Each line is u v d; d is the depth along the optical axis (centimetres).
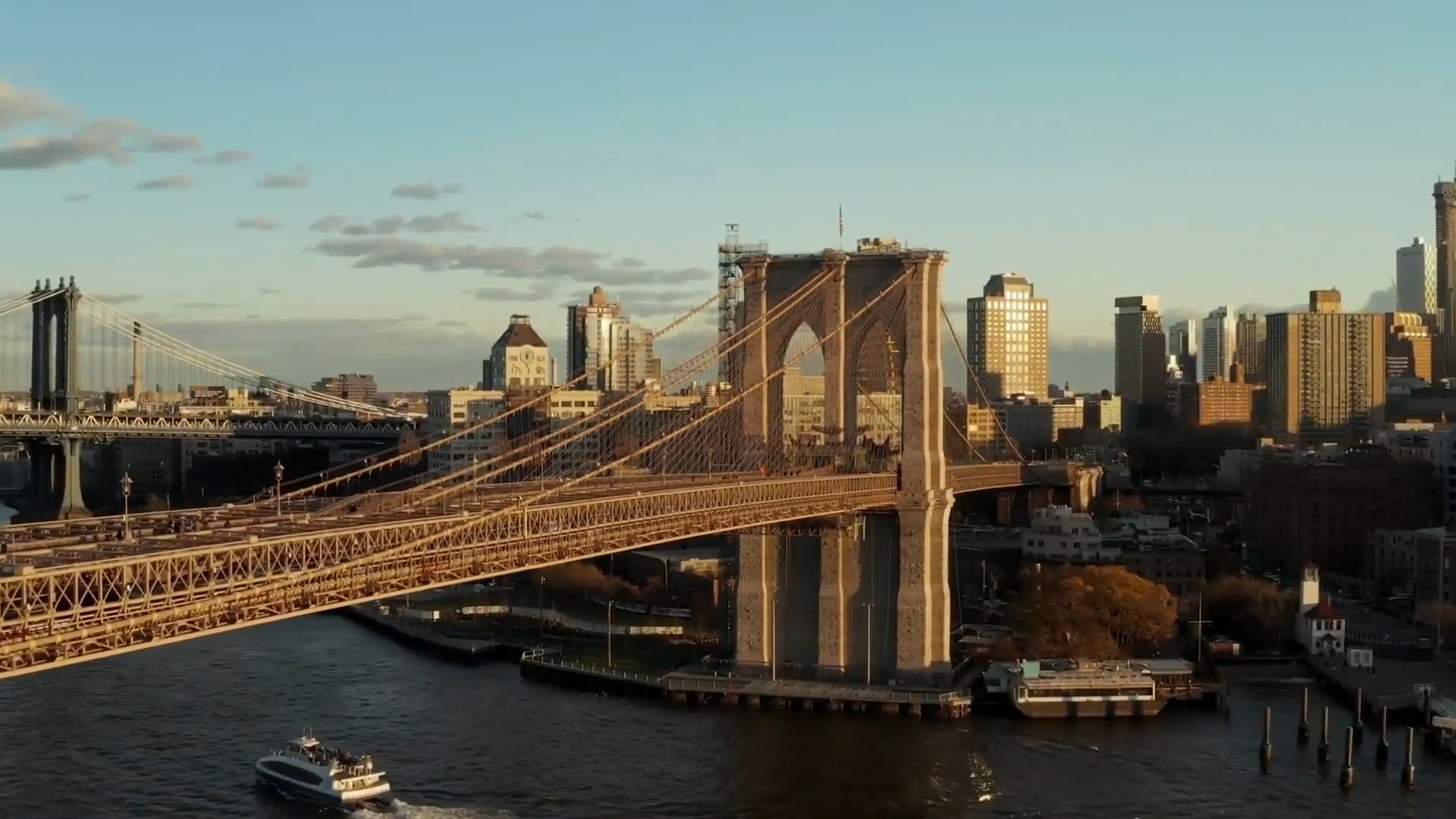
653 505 12069
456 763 12712
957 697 14688
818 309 16750
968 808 11569
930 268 16225
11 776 12044
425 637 18288
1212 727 14075
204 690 15338
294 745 12131
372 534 8981
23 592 6750
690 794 11925
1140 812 11462
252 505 11525
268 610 8112
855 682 15650
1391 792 11944
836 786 12144
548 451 14225
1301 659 16912
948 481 17950
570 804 11600
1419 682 15188
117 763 12469
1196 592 18950
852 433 16512
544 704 15138
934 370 16112
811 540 16225
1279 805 11650
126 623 7162
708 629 18725
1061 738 13700
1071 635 15875
